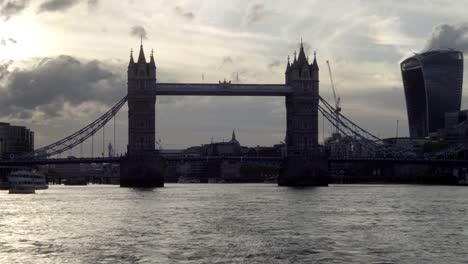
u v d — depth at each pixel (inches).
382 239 3376.0
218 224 4074.8
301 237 3447.3
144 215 4739.2
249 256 2878.9
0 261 2790.4
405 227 3924.7
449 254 2928.2
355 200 6692.9
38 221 4320.9
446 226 3983.8
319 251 3002.0
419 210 5201.8
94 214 4845.0
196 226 3961.6
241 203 6195.9
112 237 3457.2
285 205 5861.2
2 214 4869.6
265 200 6742.1
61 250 3046.3
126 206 5738.2
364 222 4215.1
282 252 2972.4
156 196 7775.6
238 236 3486.7
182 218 4483.3
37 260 2810.0
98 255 2913.4
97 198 7249.0
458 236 3499.0
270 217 4559.5
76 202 6412.4
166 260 2792.8
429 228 3875.5
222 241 3297.2
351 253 2952.8
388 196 7583.7
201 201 6565.0
